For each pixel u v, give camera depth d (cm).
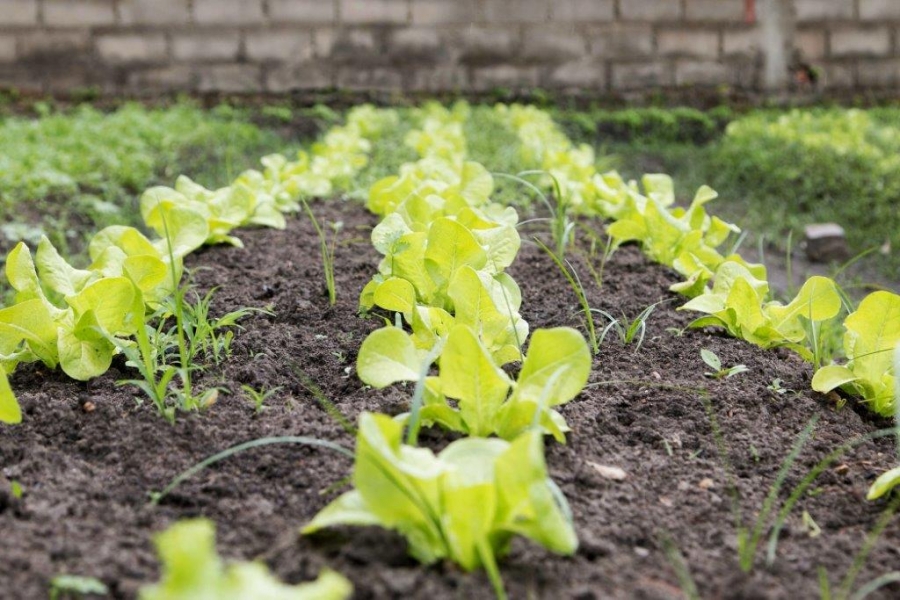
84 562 133
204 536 96
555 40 800
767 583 136
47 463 166
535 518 127
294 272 285
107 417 182
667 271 297
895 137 630
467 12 790
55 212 430
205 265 292
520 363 209
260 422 180
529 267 298
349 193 405
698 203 308
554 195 412
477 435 165
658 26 804
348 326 238
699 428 187
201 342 220
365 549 136
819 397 208
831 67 821
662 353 227
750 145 619
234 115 711
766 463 175
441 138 495
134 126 605
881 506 162
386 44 789
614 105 791
